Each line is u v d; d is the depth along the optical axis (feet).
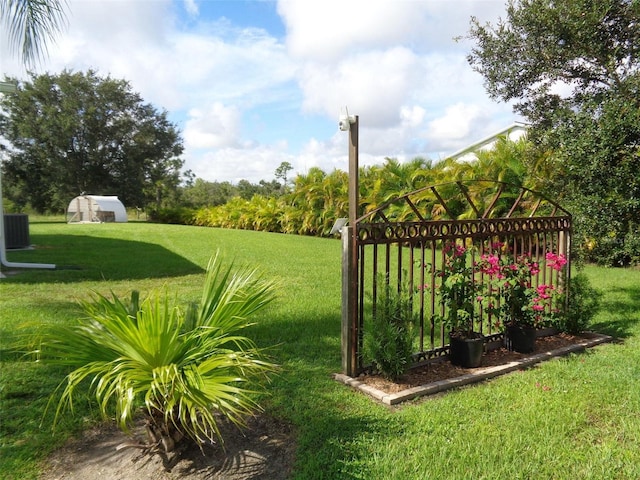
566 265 17.46
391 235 12.73
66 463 8.48
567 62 19.72
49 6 18.21
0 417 9.84
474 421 10.03
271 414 10.30
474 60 22.22
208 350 8.20
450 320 13.58
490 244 15.06
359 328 12.59
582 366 13.67
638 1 16.97
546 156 23.89
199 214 98.48
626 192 17.06
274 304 20.08
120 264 31.81
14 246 39.11
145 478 8.01
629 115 15.76
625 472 8.20
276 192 144.77
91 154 119.14
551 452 8.78
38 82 114.93
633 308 20.98
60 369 12.41
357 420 10.02
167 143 131.75
